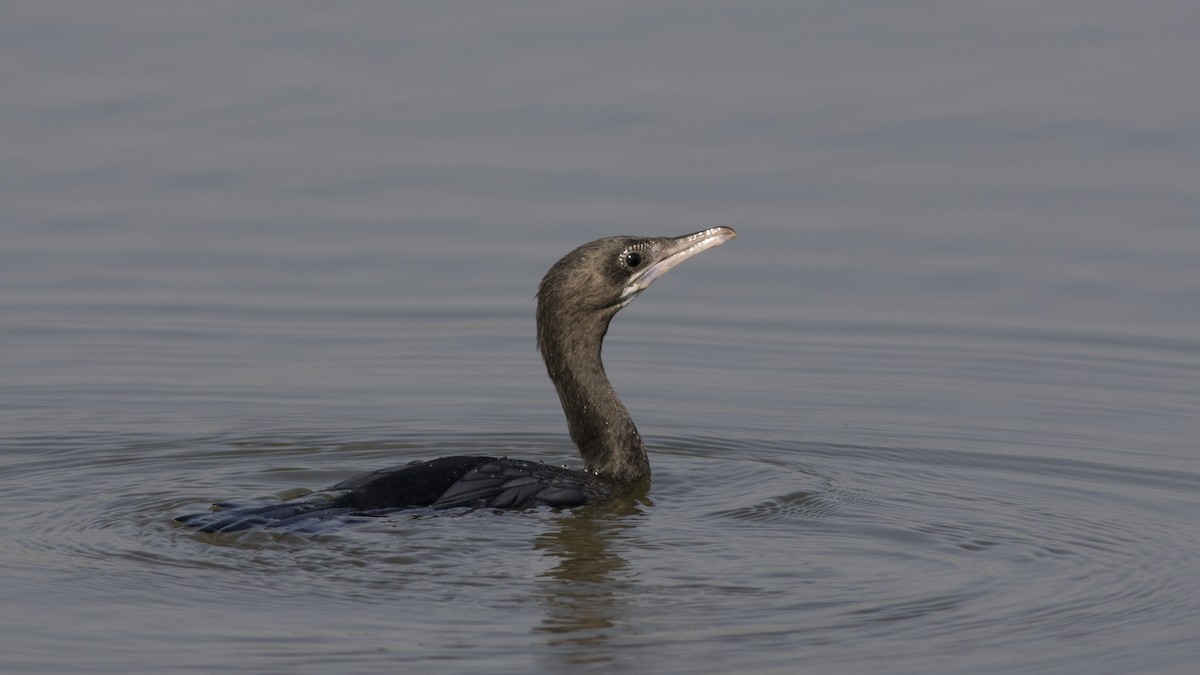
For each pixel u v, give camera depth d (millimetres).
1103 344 17625
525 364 17250
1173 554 11180
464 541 11023
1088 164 21000
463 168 21266
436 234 20078
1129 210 20109
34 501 12227
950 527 11758
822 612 9961
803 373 16906
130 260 19688
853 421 15297
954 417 15414
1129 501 12633
